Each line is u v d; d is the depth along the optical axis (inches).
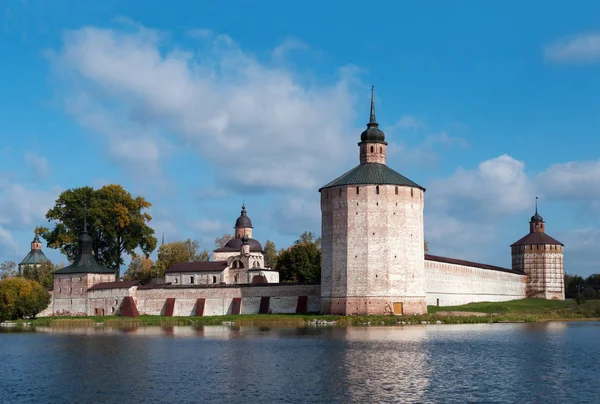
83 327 4143.7
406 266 4328.3
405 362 2338.8
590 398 1797.5
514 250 6825.8
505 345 2810.0
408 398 1796.3
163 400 1801.2
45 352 2751.0
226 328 3821.4
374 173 4414.4
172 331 3671.3
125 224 5620.1
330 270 4399.6
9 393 1920.5
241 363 2345.0
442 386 1939.0
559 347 2746.1
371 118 4630.9
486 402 1754.4
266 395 1835.6
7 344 3080.7
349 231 4335.6
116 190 5738.2
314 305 4594.0
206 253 7244.1
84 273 5196.9
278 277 5733.3
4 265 7480.3
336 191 4411.9
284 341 2984.7
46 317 5007.4
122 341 3125.0
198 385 1977.1
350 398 1796.3
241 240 6358.3
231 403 1754.4
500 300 6058.1
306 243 6112.2
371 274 4274.1
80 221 5644.7
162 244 6678.2
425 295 4443.9
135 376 2138.3
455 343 2876.5
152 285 5044.3
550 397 1808.6
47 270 6491.1
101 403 1786.4
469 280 5457.7
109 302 5059.1
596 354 2541.8
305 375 2105.1
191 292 4933.6
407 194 4384.8
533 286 6688.0
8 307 4628.4
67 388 1977.1
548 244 6678.2
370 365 2278.5
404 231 4347.9
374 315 4207.7
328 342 2923.2
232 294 4835.1
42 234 5644.7
